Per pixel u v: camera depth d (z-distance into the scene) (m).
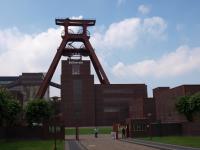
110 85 191.88
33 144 67.25
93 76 188.50
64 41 191.50
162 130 90.62
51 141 78.62
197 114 89.62
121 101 191.75
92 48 192.62
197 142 61.56
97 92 191.00
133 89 193.50
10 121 83.62
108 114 190.00
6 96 76.25
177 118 112.81
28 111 93.56
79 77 187.88
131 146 60.44
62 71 187.50
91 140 86.81
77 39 193.38
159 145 58.91
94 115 186.38
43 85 185.25
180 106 90.69
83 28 193.75
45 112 93.81
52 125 80.31
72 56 192.12
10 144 67.25
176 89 114.00
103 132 138.25
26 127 84.94
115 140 85.12
